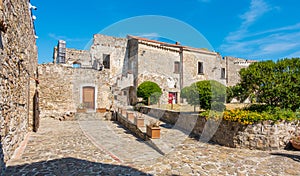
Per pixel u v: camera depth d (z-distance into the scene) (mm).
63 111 9273
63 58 10867
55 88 9344
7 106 3078
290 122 4438
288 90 4570
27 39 5277
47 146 4215
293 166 3301
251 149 4340
